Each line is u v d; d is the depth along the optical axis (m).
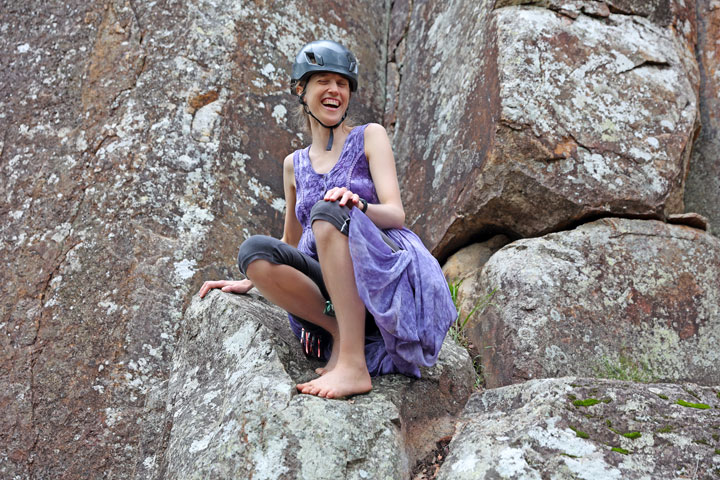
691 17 3.83
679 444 1.95
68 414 3.08
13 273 3.44
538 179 3.21
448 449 2.30
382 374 2.42
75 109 3.76
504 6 3.57
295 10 4.23
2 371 3.23
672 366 3.00
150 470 2.91
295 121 3.95
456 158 3.58
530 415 2.05
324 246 2.19
